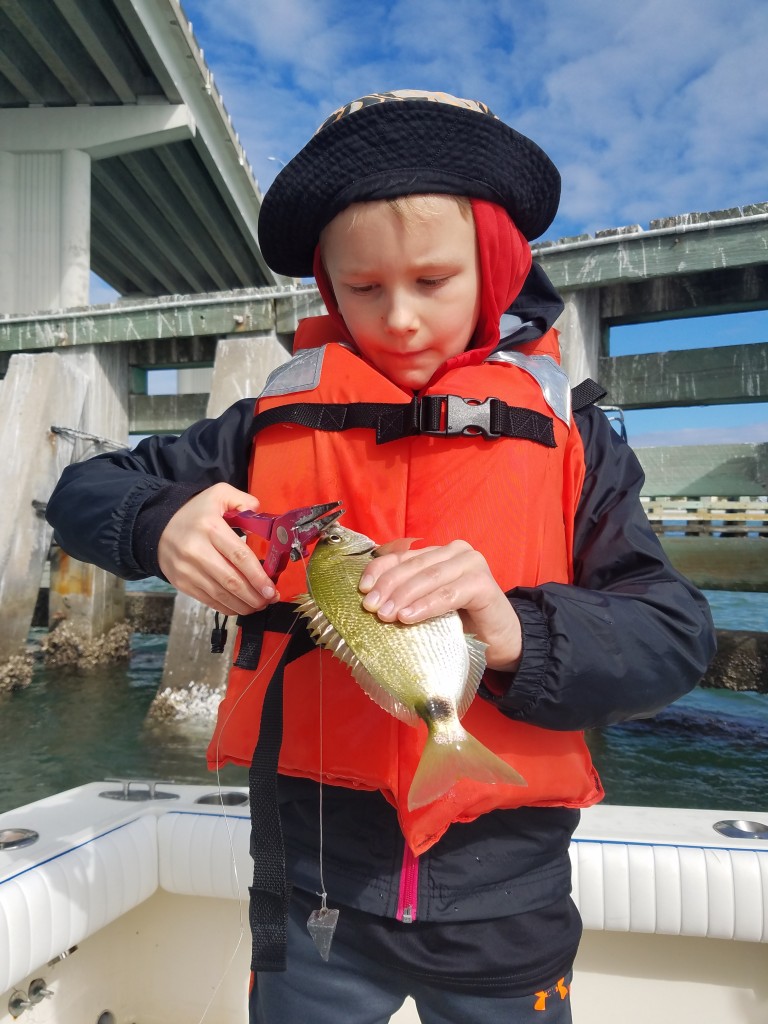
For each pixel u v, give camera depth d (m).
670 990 2.20
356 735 1.24
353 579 1.08
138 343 10.52
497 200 1.28
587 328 7.37
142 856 2.20
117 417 10.33
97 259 23.59
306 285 8.58
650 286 7.50
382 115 1.17
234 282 26.39
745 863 2.02
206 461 1.64
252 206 20.36
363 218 1.22
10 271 14.67
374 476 1.34
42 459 9.12
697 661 1.25
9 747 6.99
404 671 1.01
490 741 1.24
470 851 1.25
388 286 1.28
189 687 7.46
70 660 9.51
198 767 6.50
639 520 1.42
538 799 1.25
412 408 1.31
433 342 1.33
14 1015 2.00
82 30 12.77
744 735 7.00
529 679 1.12
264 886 1.14
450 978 1.22
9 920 1.78
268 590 1.18
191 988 2.37
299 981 1.31
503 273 1.34
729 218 6.54
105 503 1.39
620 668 1.15
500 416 1.31
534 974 1.24
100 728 7.47
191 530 1.23
